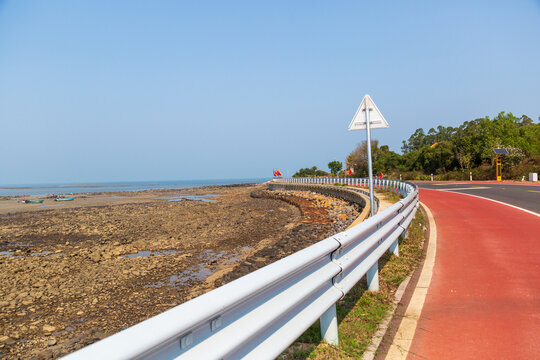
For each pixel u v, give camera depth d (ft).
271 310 8.70
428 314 15.34
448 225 37.42
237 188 317.42
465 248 26.81
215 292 7.02
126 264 43.42
